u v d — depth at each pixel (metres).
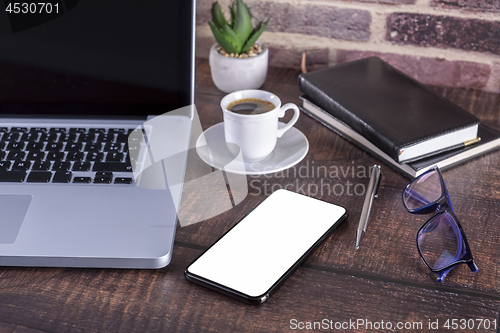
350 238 0.56
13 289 0.50
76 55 0.72
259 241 0.54
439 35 0.88
